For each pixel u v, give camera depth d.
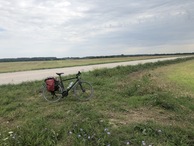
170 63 41.19
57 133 5.00
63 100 8.91
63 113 6.80
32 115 6.83
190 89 12.20
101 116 6.39
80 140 4.64
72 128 5.25
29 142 4.61
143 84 12.15
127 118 6.39
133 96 9.42
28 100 9.18
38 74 22.00
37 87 12.00
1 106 8.09
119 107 7.52
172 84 13.70
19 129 5.32
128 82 13.33
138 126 5.43
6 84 13.61
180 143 4.71
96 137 4.77
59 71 25.64
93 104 7.99
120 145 4.55
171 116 6.64
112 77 16.42
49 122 5.89
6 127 5.82
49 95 9.35
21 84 13.43
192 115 6.96
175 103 7.97
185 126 5.80
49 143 4.58
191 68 28.80
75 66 36.62
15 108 7.90
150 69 26.42
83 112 6.79
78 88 10.01
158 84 13.12
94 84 12.77
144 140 4.74
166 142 4.73
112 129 5.26
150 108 7.56
